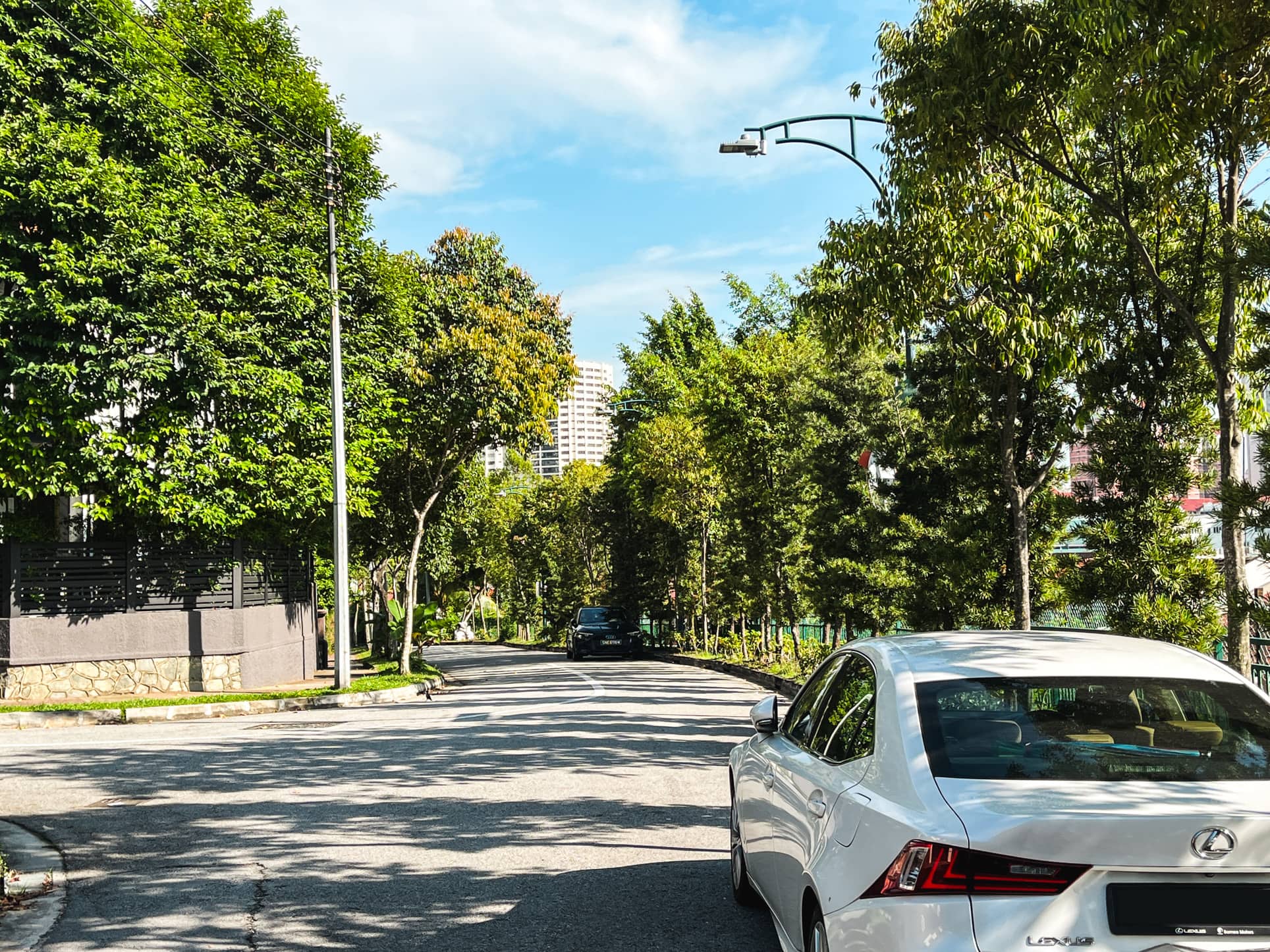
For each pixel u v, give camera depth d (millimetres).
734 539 28281
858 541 18922
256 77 24422
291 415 20844
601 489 46469
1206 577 10805
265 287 21062
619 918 5777
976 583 14844
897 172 11125
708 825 8023
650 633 44438
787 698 18641
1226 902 2969
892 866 3191
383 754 12195
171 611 20469
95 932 5750
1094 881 2980
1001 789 3324
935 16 10953
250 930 5734
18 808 9258
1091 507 11109
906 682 3992
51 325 17953
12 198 17391
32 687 18750
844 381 19000
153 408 19125
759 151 16062
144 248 18359
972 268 11453
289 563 24719
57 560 19234
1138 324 11172
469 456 29031
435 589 72688
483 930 5633
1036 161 10125
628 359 51781
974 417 14477
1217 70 8305
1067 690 3912
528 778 10227
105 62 19172
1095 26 8617
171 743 13438
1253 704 3895
